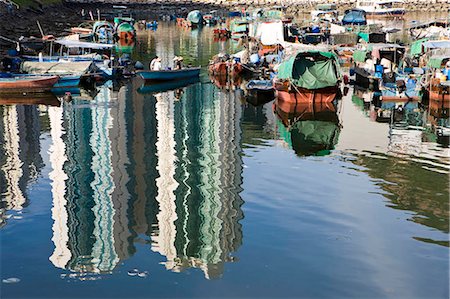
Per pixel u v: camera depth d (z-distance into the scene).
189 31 96.25
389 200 19.28
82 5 136.00
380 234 16.58
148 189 20.70
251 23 77.94
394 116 33.62
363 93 41.69
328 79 37.62
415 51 46.81
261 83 42.09
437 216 17.89
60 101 38.00
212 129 30.73
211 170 23.17
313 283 13.90
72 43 47.69
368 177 21.77
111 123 31.97
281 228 17.05
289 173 22.41
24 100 38.06
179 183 21.53
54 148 26.39
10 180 21.59
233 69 48.81
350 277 14.17
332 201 19.27
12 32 70.31
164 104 37.78
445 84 34.97
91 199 19.72
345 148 26.30
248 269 14.55
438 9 127.31
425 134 28.89
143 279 14.13
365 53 46.16
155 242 16.16
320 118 33.25
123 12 129.50
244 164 23.78
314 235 16.55
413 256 15.22
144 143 27.53
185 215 18.17
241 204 19.09
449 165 23.22
